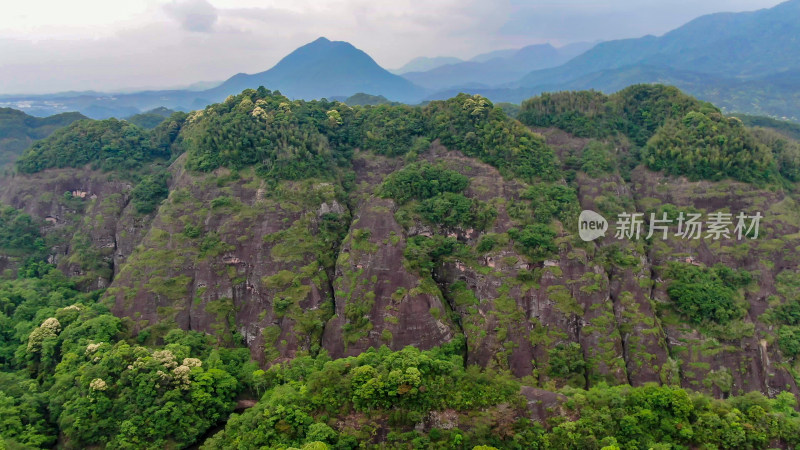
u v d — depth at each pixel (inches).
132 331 2647.6
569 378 2436.0
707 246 2940.5
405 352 2160.4
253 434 1899.6
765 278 2775.6
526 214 2930.6
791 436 1812.3
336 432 1892.2
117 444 1985.7
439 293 2738.7
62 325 2571.4
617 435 1891.0
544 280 2682.1
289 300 2709.2
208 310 2778.1
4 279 3144.7
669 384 2454.5
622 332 2623.0
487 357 2532.0
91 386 2078.0
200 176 3181.6
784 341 2566.4
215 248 2903.5
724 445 1813.5
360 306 2642.7
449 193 3080.7
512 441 1855.3
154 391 2121.1
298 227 2960.1
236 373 2474.2
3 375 2308.1
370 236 2866.6
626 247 2945.4
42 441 2003.0
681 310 2699.3
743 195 3031.5
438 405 1942.7
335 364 2142.0
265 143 3243.1
